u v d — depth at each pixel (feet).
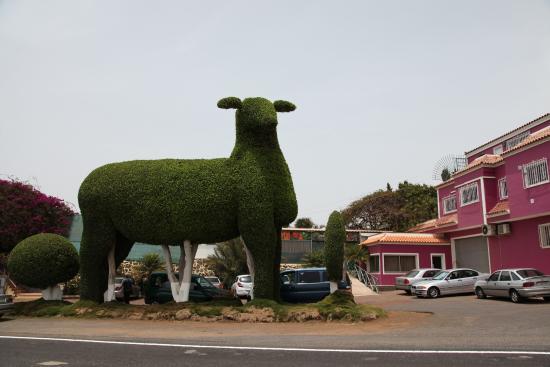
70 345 33.06
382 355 27.35
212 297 64.28
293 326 44.27
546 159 68.08
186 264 53.67
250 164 51.57
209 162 53.67
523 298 62.64
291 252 122.42
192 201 51.70
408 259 102.42
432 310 56.08
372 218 172.35
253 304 48.88
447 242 101.65
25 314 56.03
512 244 79.87
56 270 58.34
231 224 52.16
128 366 25.18
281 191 52.49
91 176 56.49
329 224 50.90
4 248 78.79
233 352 29.43
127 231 54.44
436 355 26.94
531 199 70.79
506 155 76.64
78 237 101.04
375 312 47.91
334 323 45.57
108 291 56.49
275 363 25.53
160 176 53.16
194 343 33.55
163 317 49.98
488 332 36.70
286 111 55.26
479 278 79.51
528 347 29.04
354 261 108.37
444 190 107.86
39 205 81.87
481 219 85.40
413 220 161.99
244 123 52.85
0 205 76.69
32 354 29.32
